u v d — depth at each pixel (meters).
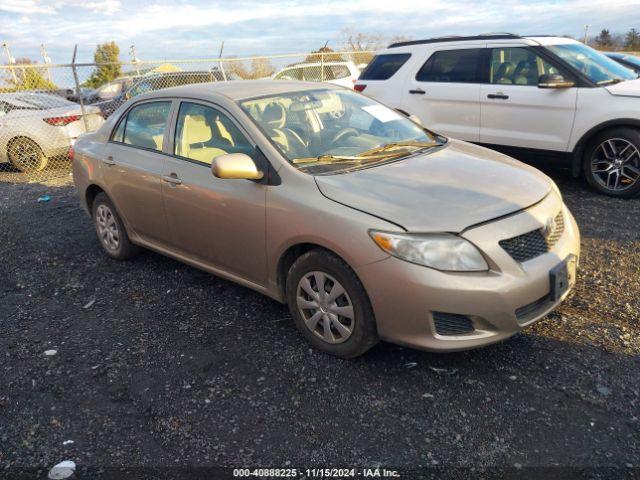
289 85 4.34
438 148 4.03
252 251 3.61
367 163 3.59
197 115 4.04
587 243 4.88
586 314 3.66
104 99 14.95
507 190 3.25
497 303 2.84
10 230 6.39
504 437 2.63
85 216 6.78
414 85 7.64
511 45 6.79
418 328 2.90
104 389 3.22
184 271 4.86
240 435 2.76
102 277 4.87
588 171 6.28
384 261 2.88
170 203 4.13
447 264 2.82
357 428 2.76
